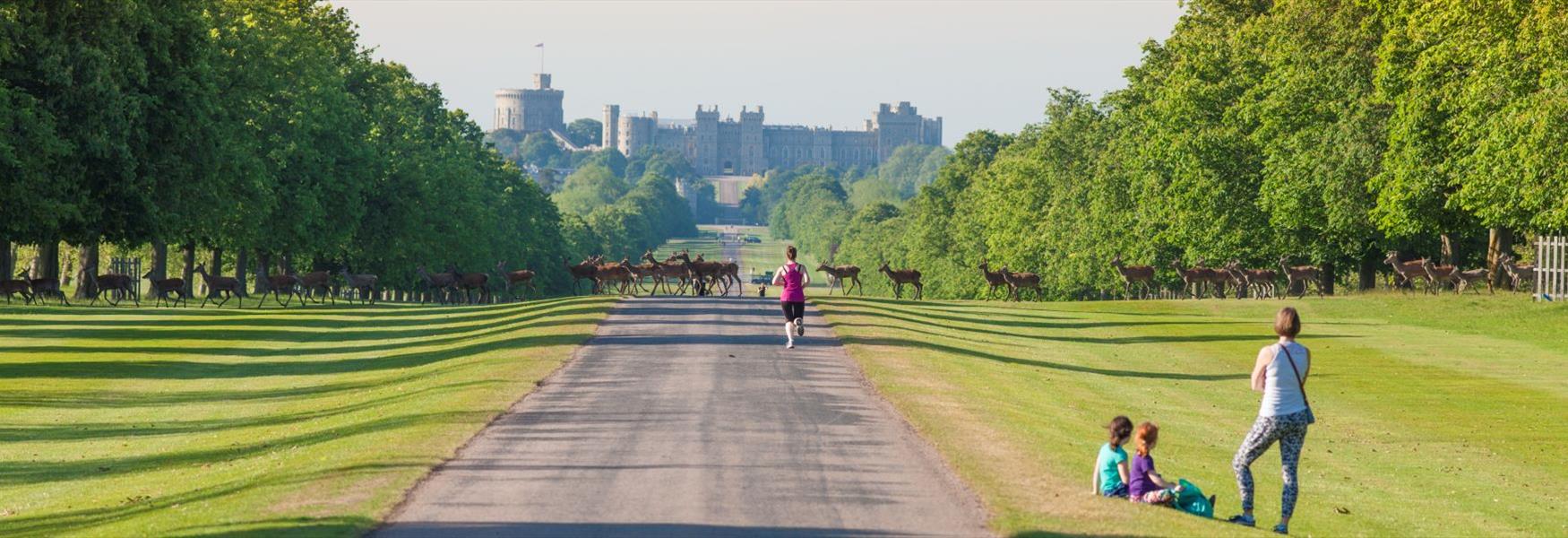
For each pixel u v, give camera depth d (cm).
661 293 12825
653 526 2914
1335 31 12875
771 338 7681
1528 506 4181
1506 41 9656
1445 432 5609
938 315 11012
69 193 10050
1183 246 16062
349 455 3825
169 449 4516
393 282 19800
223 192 12025
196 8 11169
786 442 4081
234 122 13025
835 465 3688
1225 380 7281
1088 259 18900
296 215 14938
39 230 10150
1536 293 11438
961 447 4003
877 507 3145
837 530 2894
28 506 3575
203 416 5403
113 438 4872
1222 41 15162
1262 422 3334
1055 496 3306
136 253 19275
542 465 3666
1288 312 3350
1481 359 8275
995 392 5691
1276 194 13088
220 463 4084
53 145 9425
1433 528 3716
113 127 10012
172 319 10544
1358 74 12481
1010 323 10669
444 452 3834
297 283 13975
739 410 4788
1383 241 13850
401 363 7081
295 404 5672
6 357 7669
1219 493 3956
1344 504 4006
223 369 7206
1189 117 14850
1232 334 9931
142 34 10550
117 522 3138
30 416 5444
